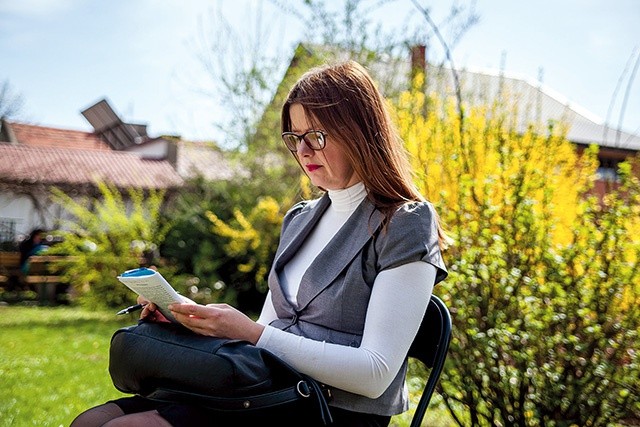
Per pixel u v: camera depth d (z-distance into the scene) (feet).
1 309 36.45
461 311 11.68
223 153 40.81
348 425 5.99
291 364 5.74
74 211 36.52
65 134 94.89
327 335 6.14
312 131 6.40
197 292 34.14
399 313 5.87
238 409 5.46
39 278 39.50
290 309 6.53
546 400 11.68
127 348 5.98
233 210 36.19
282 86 38.83
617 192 12.48
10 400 16.35
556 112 55.06
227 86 39.47
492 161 13.62
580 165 15.16
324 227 6.82
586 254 11.80
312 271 6.37
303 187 20.44
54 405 16.15
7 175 53.11
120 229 35.29
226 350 5.53
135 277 5.76
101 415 5.80
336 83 6.42
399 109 15.78
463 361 12.06
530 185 12.38
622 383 11.55
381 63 37.14
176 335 5.87
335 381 5.75
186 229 36.24
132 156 66.39
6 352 23.29
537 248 12.19
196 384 5.49
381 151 6.37
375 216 6.27
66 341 25.99
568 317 11.69
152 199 37.50
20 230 56.24
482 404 12.67
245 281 35.65
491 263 12.12
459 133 14.25
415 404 14.05
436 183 13.75
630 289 11.63
